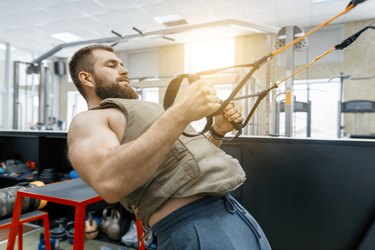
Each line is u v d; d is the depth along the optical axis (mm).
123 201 891
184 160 792
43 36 6977
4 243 2383
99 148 675
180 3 5121
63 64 7645
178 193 771
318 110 6164
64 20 5961
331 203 1653
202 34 6758
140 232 1571
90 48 1133
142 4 5180
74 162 700
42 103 4070
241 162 1878
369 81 5852
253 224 913
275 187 1795
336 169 1642
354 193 1600
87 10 5465
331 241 1652
